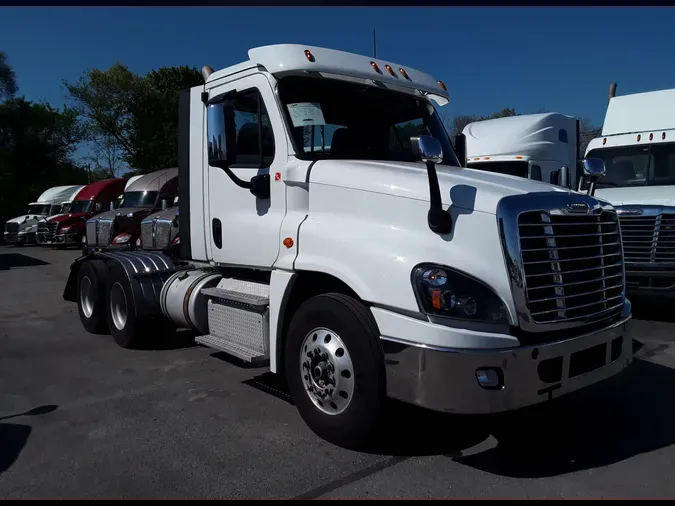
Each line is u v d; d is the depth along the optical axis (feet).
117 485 12.06
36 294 39.32
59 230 84.07
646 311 29.12
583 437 14.24
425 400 11.66
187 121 19.10
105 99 151.94
